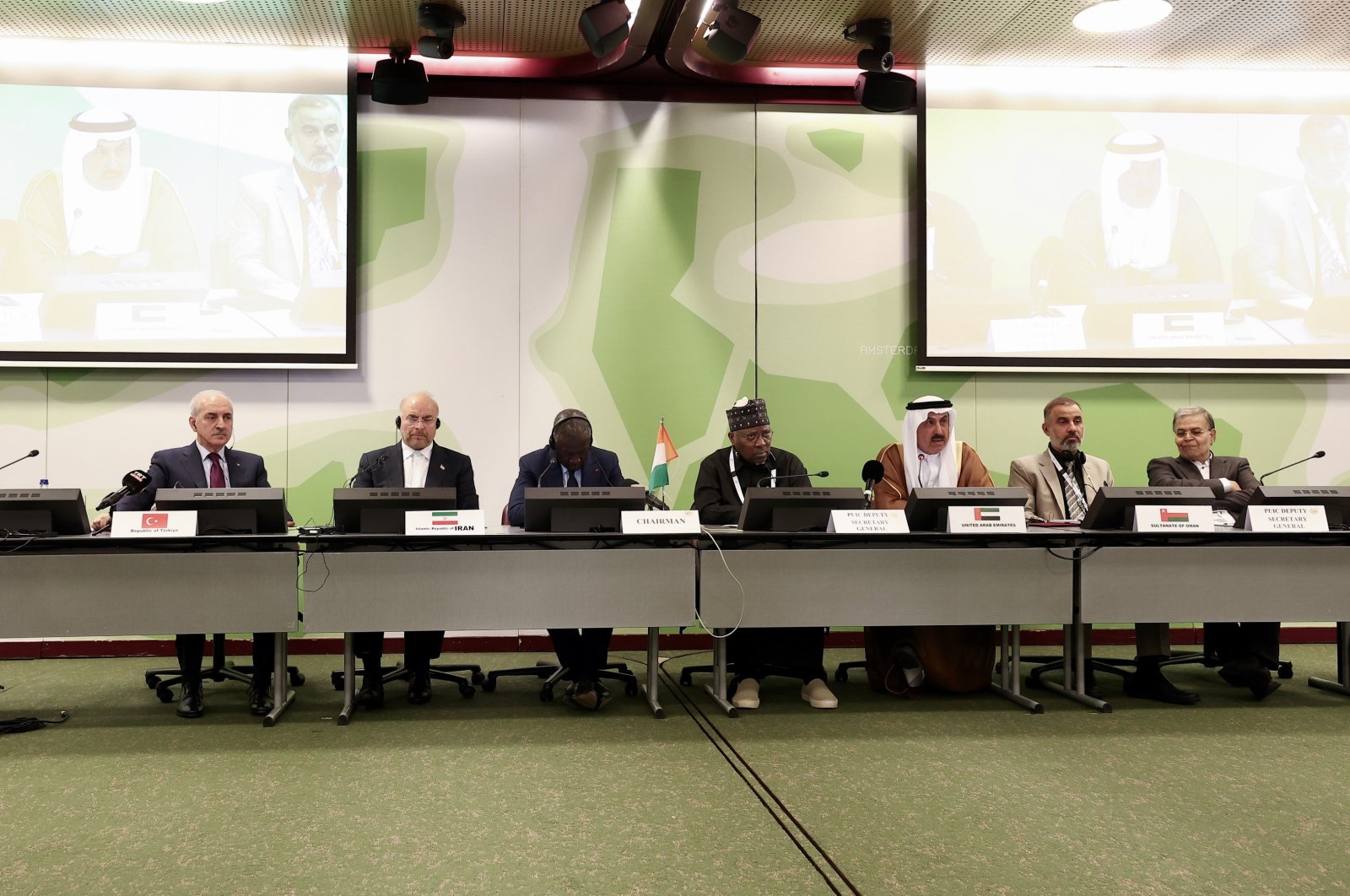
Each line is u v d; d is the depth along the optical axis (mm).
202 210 4918
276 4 4484
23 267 4793
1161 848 2223
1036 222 5266
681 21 4441
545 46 4961
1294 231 5336
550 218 5160
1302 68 5277
